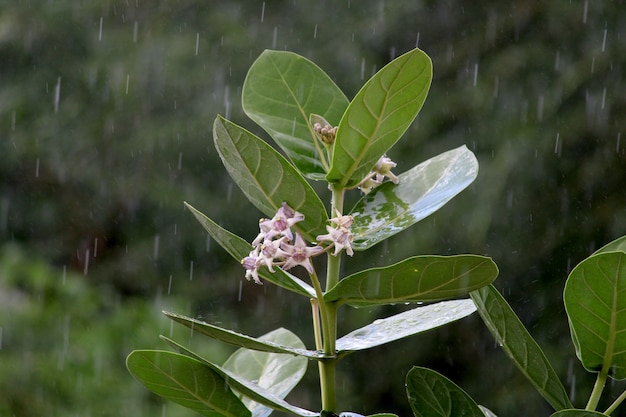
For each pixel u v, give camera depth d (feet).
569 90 23.13
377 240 5.60
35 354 21.27
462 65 24.94
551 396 5.28
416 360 25.08
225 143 4.93
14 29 30.07
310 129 6.24
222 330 4.75
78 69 29.63
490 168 22.82
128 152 28.12
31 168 29.45
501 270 23.07
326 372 5.18
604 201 22.86
